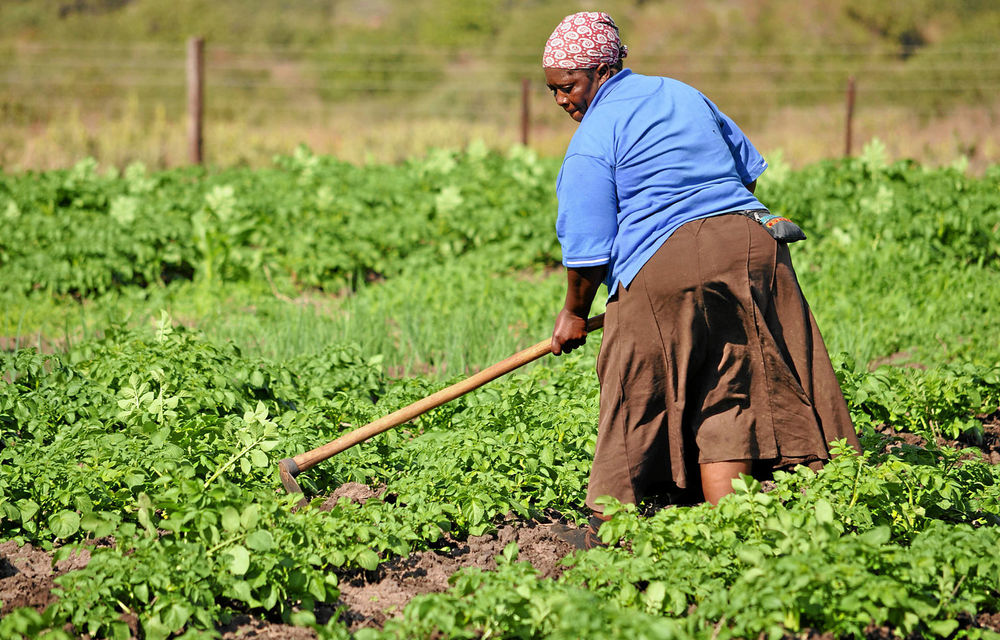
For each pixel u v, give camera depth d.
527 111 67.25
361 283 34.19
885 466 13.52
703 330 13.45
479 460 15.82
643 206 13.60
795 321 13.67
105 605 11.64
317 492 16.06
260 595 12.29
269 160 64.94
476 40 142.25
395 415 15.38
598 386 19.36
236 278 34.25
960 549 11.66
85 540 14.48
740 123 106.56
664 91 13.95
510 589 11.28
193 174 45.44
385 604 13.11
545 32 141.25
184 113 101.88
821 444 13.69
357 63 133.38
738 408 13.62
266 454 16.17
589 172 13.63
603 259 13.64
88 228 35.34
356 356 22.41
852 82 66.56
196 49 57.91
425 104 123.50
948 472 15.29
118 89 114.94
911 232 34.72
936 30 128.88
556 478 16.20
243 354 24.53
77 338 27.78
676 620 11.29
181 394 18.28
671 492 14.97
